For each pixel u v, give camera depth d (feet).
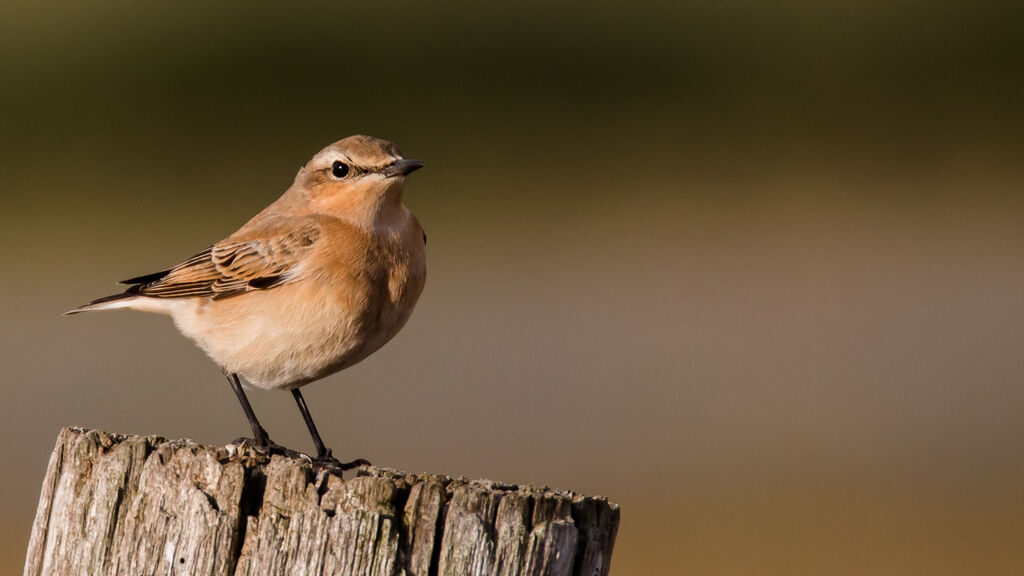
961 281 75.10
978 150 92.17
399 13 93.25
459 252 81.97
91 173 83.92
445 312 70.90
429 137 91.30
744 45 96.53
